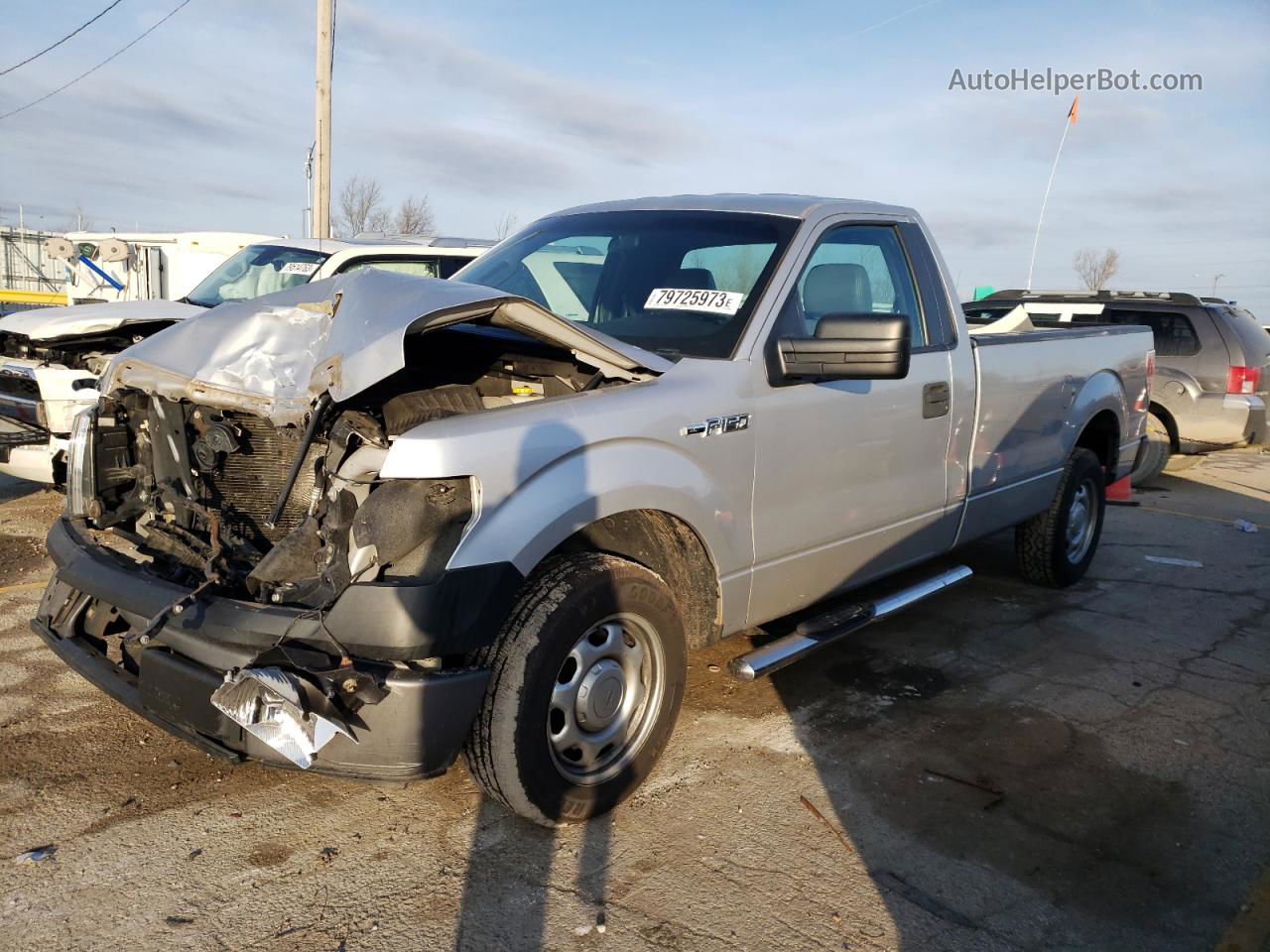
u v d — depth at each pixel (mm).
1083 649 5004
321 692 2441
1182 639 5219
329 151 15461
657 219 4250
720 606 3494
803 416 3676
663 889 2840
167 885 2770
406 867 2896
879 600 4316
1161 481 10469
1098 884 2967
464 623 2635
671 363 3352
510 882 2842
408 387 3350
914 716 4109
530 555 2781
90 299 11648
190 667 2670
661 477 3141
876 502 4141
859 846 3113
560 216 4668
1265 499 9539
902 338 3234
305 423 2885
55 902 2670
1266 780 3654
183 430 3248
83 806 3166
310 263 8812
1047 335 5434
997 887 2932
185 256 12031
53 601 3344
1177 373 9984
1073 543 6008
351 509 2734
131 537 3373
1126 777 3641
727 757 3678
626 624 3156
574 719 3055
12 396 5922
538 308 2898
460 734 2686
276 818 3141
